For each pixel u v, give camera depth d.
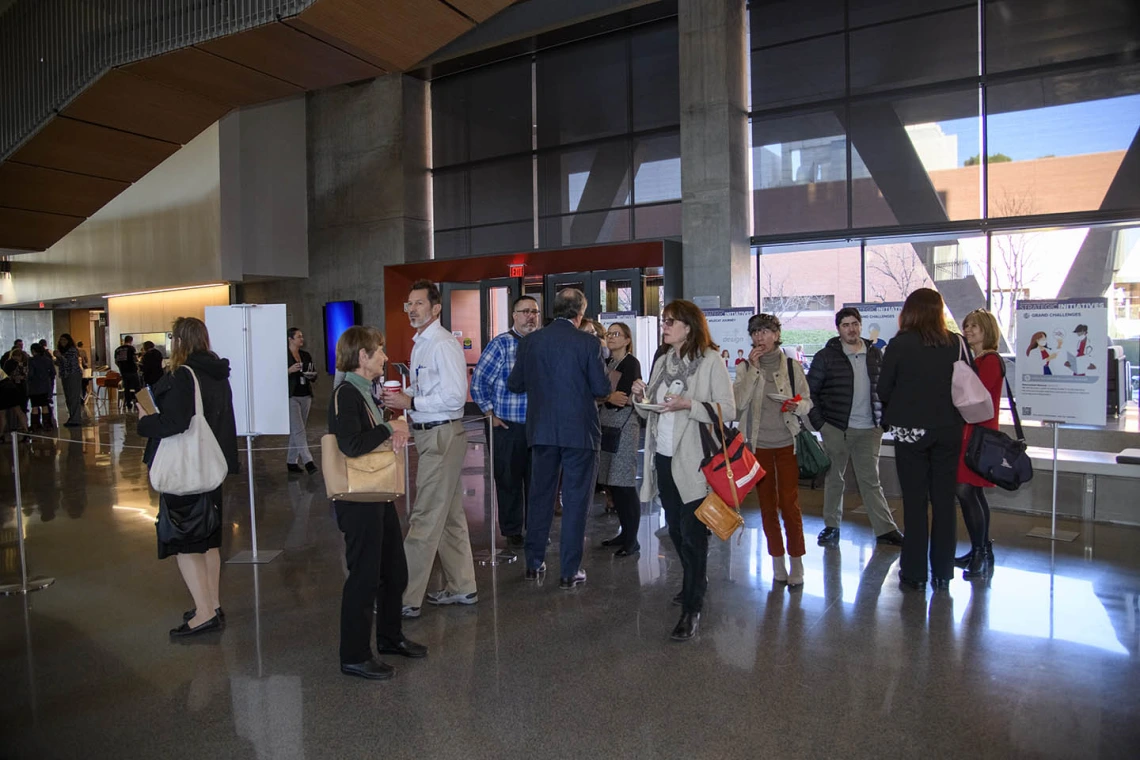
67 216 13.41
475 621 4.20
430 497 4.24
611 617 4.25
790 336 13.59
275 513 7.02
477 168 15.40
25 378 13.87
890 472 7.30
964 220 10.70
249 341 5.66
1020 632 3.93
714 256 11.52
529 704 3.21
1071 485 6.34
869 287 12.85
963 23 10.70
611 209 13.80
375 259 15.95
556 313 4.75
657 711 3.13
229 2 8.13
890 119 11.21
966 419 4.41
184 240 16.52
